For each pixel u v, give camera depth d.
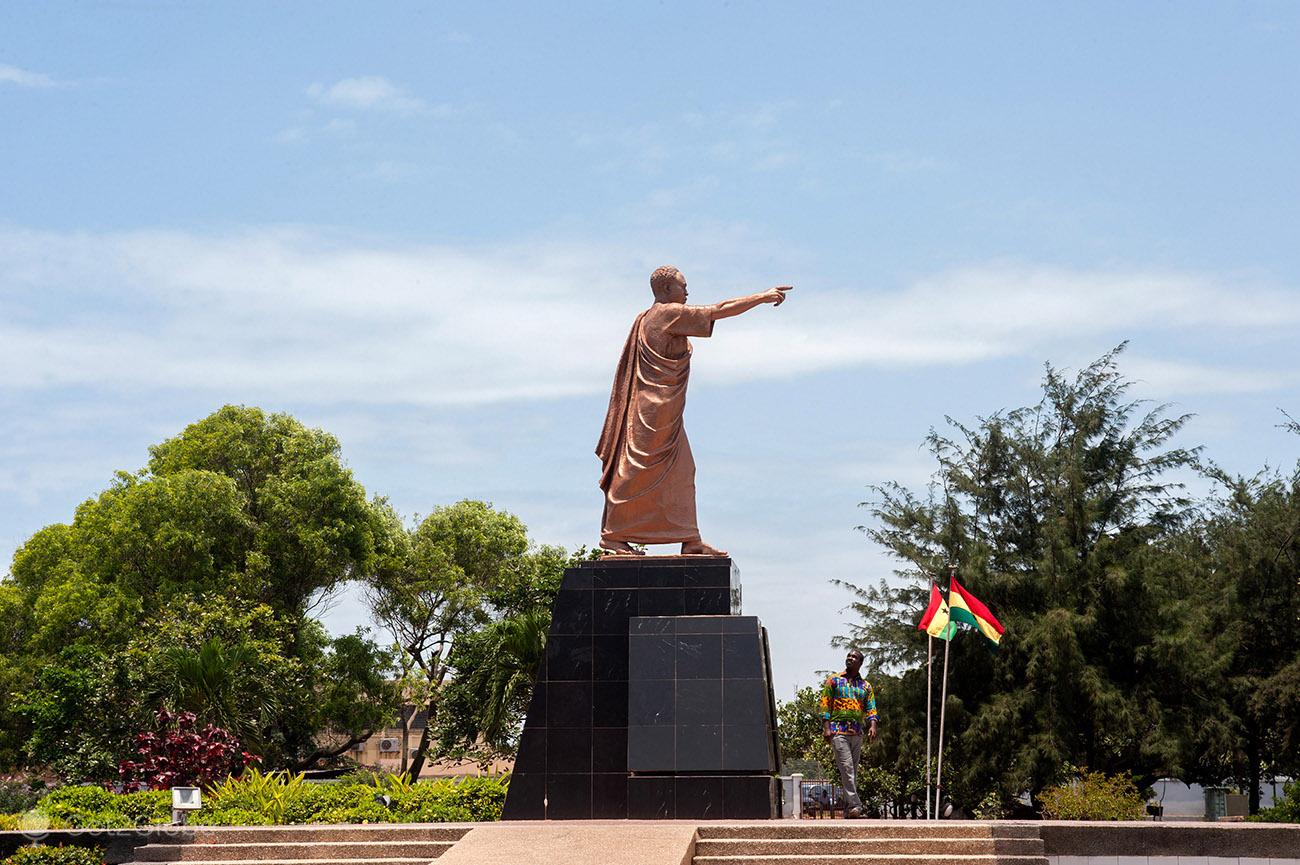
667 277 21.55
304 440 51.03
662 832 16.31
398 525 56.47
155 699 37.06
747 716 19.73
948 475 41.41
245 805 21.69
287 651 47.84
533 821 19.56
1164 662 37.25
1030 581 39.06
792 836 17.25
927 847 17.08
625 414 21.56
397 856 17.22
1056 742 36.62
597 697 20.23
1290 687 36.66
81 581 45.69
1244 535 40.25
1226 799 38.50
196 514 47.00
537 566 52.25
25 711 40.31
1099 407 40.91
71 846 18.55
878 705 39.81
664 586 20.55
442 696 47.88
